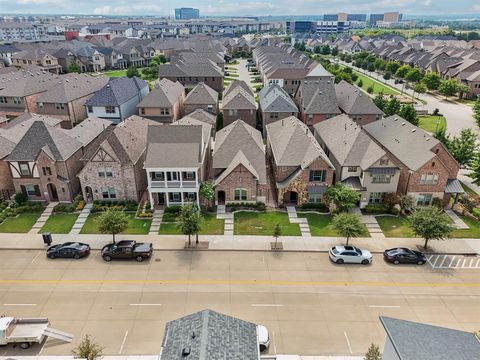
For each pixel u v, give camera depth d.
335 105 73.12
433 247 41.62
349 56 183.25
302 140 51.56
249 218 46.91
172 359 20.23
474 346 20.34
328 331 30.61
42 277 36.66
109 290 34.97
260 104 82.19
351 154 49.69
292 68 103.81
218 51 167.00
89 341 26.97
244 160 48.56
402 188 49.72
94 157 47.56
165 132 49.28
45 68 138.38
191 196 49.31
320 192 48.88
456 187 48.50
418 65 149.50
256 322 31.36
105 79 96.00
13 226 44.94
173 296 34.28
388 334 21.03
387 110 82.88
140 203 49.69
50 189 49.75
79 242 41.88
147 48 171.00
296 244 41.94
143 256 39.06
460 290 35.38
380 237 43.41
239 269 38.00
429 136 50.66
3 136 51.91
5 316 31.64
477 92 110.06
